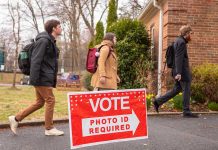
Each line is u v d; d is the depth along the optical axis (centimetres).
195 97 1105
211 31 1293
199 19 1288
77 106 497
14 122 692
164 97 945
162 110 1031
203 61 1284
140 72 1429
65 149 577
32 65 643
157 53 1493
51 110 675
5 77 5619
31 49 665
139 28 1538
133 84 1452
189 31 908
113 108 520
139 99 539
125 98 529
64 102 1314
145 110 544
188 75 916
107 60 708
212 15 1295
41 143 619
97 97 510
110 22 2191
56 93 2064
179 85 931
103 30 2452
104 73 693
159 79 1256
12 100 1349
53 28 668
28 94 1795
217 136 696
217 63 1288
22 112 693
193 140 654
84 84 2620
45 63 659
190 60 1279
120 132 523
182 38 907
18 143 620
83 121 500
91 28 4034
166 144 620
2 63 5972
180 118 915
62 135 685
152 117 935
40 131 732
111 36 715
